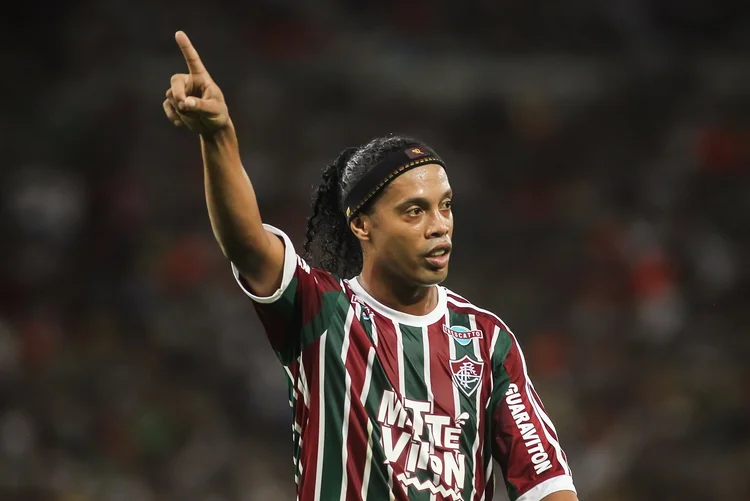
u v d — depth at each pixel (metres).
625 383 41.59
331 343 9.41
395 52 57.00
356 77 55.62
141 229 47.31
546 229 50.78
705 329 45.31
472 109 56.28
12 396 37.44
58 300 43.88
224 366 40.72
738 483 36.22
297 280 9.41
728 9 60.12
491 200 52.59
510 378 9.85
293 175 51.16
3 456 35.00
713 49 59.00
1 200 47.91
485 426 9.67
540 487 9.50
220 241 9.14
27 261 44.62
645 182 52.81
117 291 44.34
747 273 48.56
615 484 36.94
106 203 48.34
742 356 43.44
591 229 49.62
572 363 42.81
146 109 52.66
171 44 54.72
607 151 55.31
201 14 56.12
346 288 9.74
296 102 54.75
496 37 58.75
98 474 35.59
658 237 48.94
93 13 55.56
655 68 57.19
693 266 47.91
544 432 9.70
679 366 42.69
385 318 9.63
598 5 59.47
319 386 9.36
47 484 34.31
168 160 51.19
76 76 53.91
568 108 56.66
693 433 38.81
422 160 9.48
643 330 44.31
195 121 8.70
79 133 51.06
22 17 55.25
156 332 42.12
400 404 9.28
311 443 9.33
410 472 9.12
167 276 44.94
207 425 38.16
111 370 39.69
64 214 47.22
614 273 46.91
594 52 58.56
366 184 9.55
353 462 9.16
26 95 53.19
